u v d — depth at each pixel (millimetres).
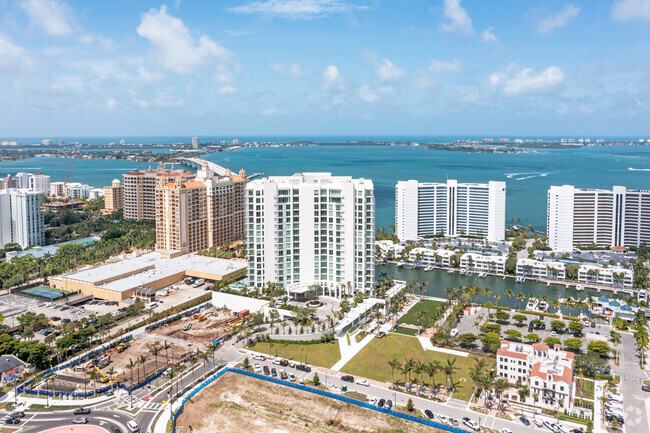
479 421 197750
